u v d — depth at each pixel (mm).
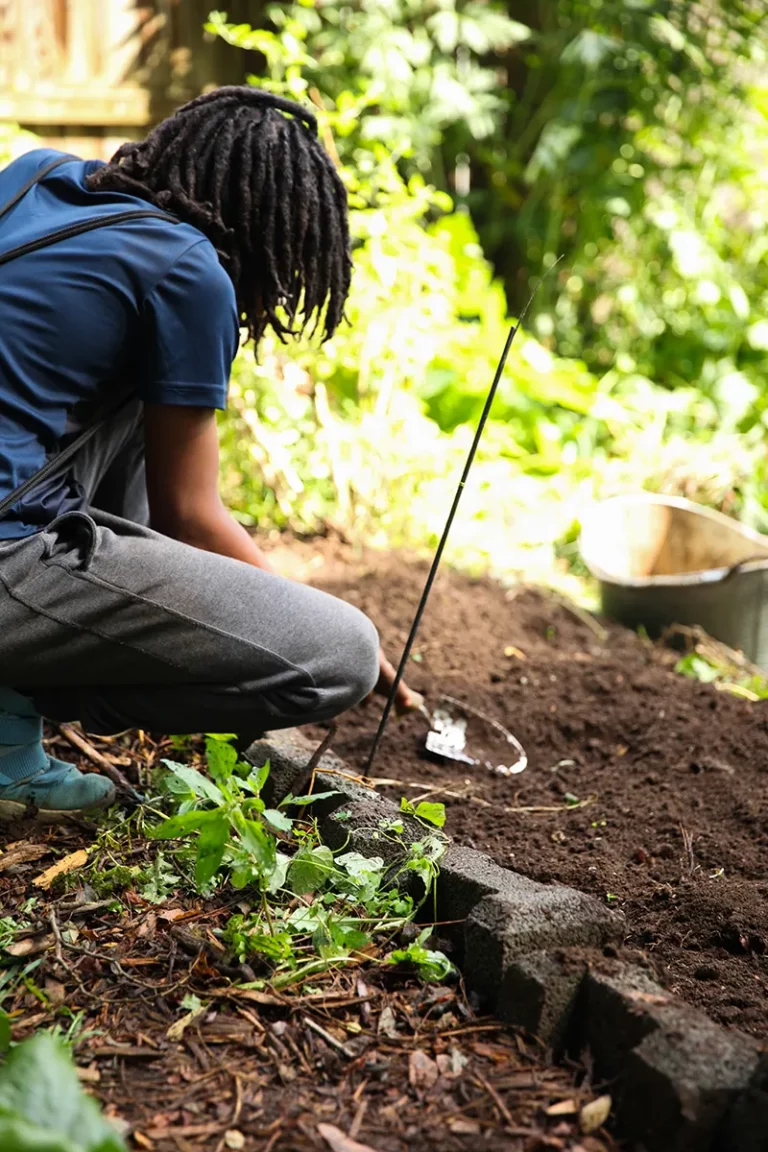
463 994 1741
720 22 5625
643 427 5227
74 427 1963
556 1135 1474
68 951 1798
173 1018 1665
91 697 2094
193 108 2025
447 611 3656
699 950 1956
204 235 1937
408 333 4309
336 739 2781
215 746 1830
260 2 5184
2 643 1909
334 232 2055
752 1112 1403
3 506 1844
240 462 4176
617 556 4082
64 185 2010
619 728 2936
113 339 1876
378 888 1959
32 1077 1233
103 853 2059
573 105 5414
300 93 4230
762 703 3061
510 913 1722
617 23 5457
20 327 1831
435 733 2842
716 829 2381
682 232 5305
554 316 5746
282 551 4012
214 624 1994
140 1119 1467
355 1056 1603
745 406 5238
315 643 2064
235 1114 1480
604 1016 1604
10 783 2156
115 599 1935
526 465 4906
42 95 4965
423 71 5371
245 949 1766
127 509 2414
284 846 2096
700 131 5508
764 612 3715
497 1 5746
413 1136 1459
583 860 2240
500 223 5879
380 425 4145
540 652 3512
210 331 1888
